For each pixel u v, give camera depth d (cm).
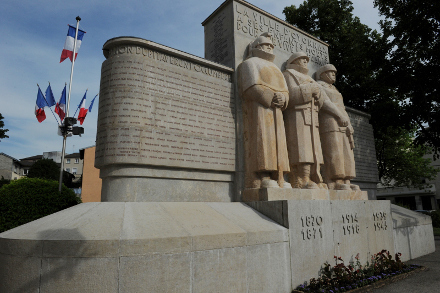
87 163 2423
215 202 607
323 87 930
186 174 627
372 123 1381
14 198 702
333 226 651
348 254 670
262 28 866
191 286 420
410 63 1277
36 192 729
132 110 576
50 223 442
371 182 1117
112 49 622
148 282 390
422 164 2194
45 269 378
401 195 3766
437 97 1191
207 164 651
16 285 389
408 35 1235
